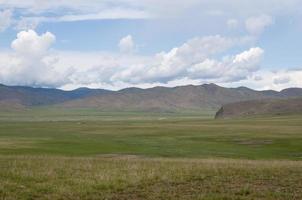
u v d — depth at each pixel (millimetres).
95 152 61469
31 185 23391
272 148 71562
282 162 37000
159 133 112000
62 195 21781
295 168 29359
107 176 26156
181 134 107125
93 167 29844
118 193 22516
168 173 27250
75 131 125688
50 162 32250
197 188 23328
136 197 21688
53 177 25688
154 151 65125
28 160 33438
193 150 68062
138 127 144250
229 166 30500
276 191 22391
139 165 31250
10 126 161625
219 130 119750
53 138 92938
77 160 34750
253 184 24141
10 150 60812
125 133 114000
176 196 21672
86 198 21375
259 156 59688
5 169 27891
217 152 65125
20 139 86688
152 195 21922
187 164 32375
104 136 103000
